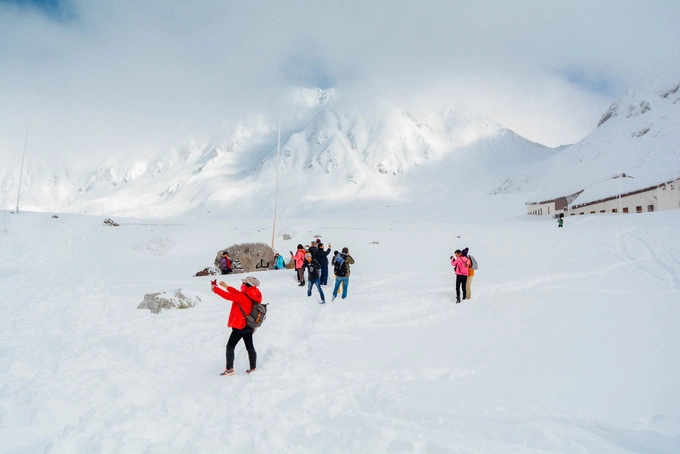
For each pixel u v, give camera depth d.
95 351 7.90
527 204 71.69
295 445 4.40
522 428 4.38
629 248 23.58
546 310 10.52
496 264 21.59
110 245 30.73
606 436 4.24
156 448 4.36
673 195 50.97
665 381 5.59
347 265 13.01
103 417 5.13
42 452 4.28
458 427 4.57
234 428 4.76
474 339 8.27
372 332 9.22
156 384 6.46
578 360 6.60
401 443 4.17
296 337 9.12
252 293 7.05
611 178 66.94
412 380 6.17
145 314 11.48
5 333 9.41
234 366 7.42
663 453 3.91
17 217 37.22
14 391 5.88
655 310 9.88
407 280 17.50
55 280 18.38
